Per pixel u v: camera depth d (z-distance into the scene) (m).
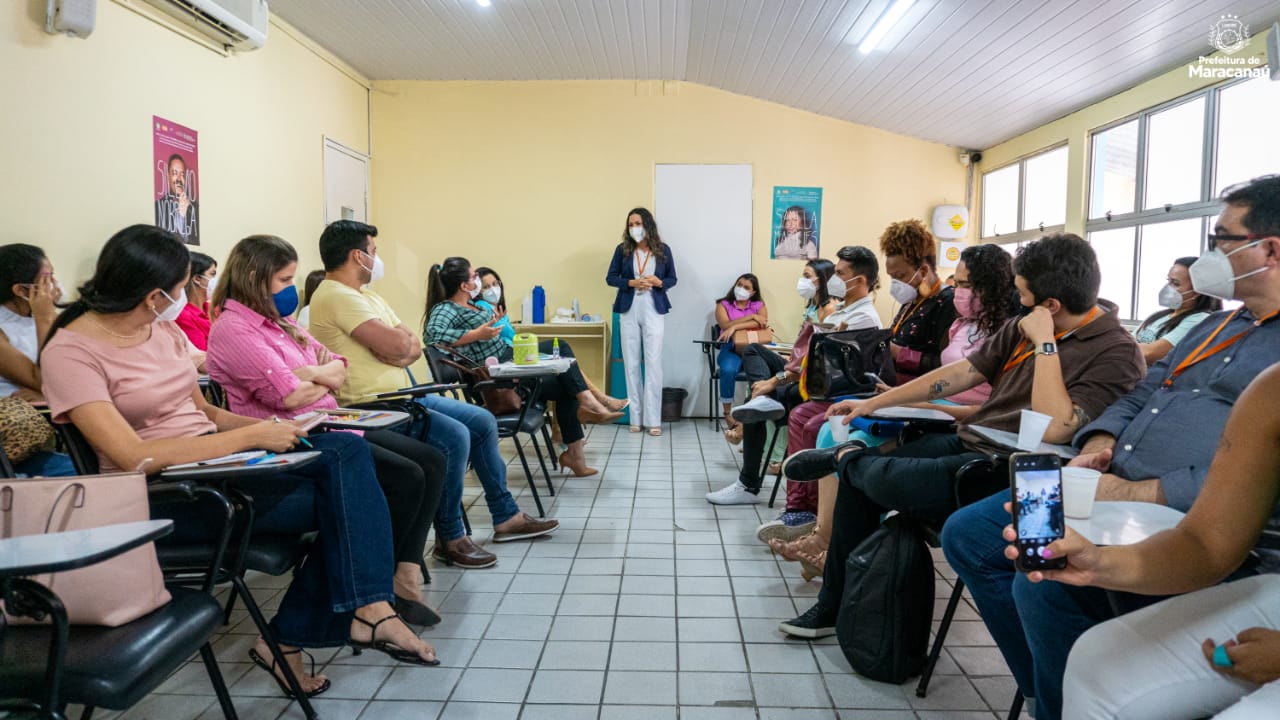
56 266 3.07
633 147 6.24
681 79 6.17
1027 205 5.58
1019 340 2.11
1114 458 1.65
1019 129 5.40
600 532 3.37
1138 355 1.88
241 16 3.94
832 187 6.27
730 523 3.50
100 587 1.35
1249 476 1.09
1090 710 1.15
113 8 3.32
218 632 2.36
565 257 6.29
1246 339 1.53
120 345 1.76
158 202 3.62
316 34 5.02
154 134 3.59
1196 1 3.13
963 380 2.25
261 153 4.53
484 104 6.20
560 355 4.83
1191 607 1.16
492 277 5.11
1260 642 1.02
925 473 1.95
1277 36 2.94
